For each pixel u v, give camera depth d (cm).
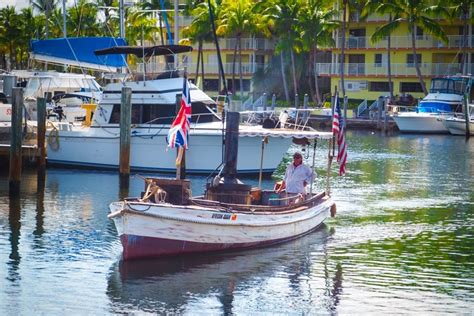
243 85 13388
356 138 9631
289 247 3719
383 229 4141
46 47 6284
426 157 7531
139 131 5772
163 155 5753
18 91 4906
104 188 5238
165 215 3328
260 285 3164
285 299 3016
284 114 5781
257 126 5850
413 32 11650
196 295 3034
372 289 3142
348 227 4175
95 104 6556
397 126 10638
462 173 6369
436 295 3078
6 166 5991
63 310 2869
